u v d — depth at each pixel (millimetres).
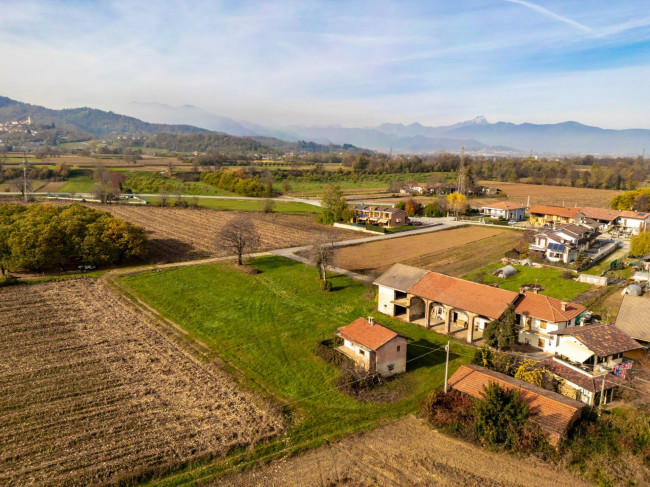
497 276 72500
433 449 31156
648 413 34250
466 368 38469
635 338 44531
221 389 38719
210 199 170375
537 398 33375
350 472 28859
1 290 63438
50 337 48594
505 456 30359
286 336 49562
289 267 77188
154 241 97312
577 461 29609
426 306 52438
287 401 37125
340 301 60875
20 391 37812
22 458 29531
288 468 29203
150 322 53156
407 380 40969
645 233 83625
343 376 39562
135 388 38594
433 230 115875
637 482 27672
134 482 27500
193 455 29875
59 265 76562
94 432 32312
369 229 113375
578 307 48062
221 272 73625
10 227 72688
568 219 117188
